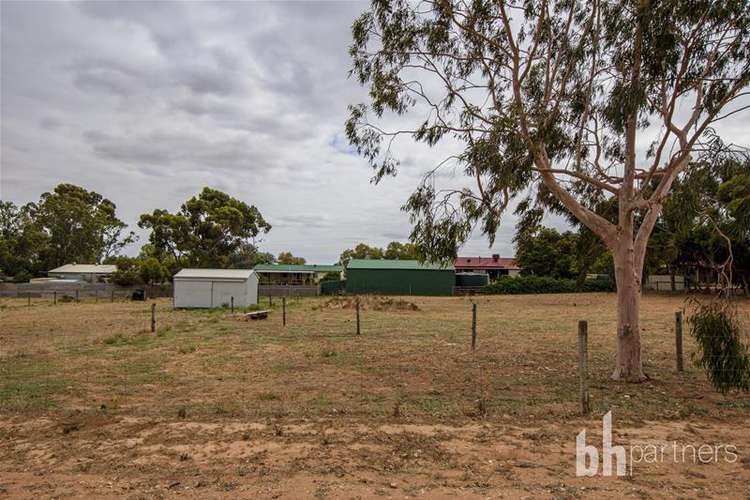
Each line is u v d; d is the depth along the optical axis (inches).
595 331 792.3
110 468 215.8
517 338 700.0
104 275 2723.9
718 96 410.6
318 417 295.4
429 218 451.2
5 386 394.9
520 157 396.8
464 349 594.6
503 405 326.3
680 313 447.8
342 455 228.7
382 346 619.5
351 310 1264.8
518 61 432.1
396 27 464.1
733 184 387.9
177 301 1440.7
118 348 608.1
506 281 2311.8
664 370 455.8
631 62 389.1
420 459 224.4
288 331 785.6
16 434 266.4
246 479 202.1
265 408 319.9
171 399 352.8
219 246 2741.1
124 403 341.1
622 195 415.2
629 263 414.0
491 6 450.0
